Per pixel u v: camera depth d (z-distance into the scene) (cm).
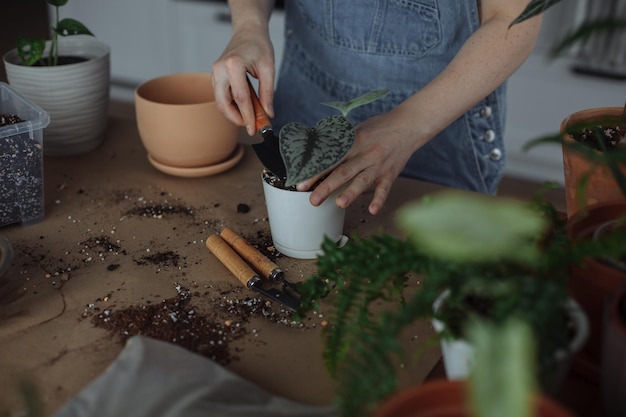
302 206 98
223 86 119
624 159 66
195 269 102
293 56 158
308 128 96
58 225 113
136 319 90
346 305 72
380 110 149
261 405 72
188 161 126
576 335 64
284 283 96
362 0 140
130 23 309
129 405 68
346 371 60
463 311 65
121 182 127
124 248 107
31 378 80
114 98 326
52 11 298
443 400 57
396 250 68
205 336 87
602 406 69
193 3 292
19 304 93
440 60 140
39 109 112
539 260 61
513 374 42
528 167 266
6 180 108
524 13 79
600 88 241
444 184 148
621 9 225
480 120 141
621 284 66
